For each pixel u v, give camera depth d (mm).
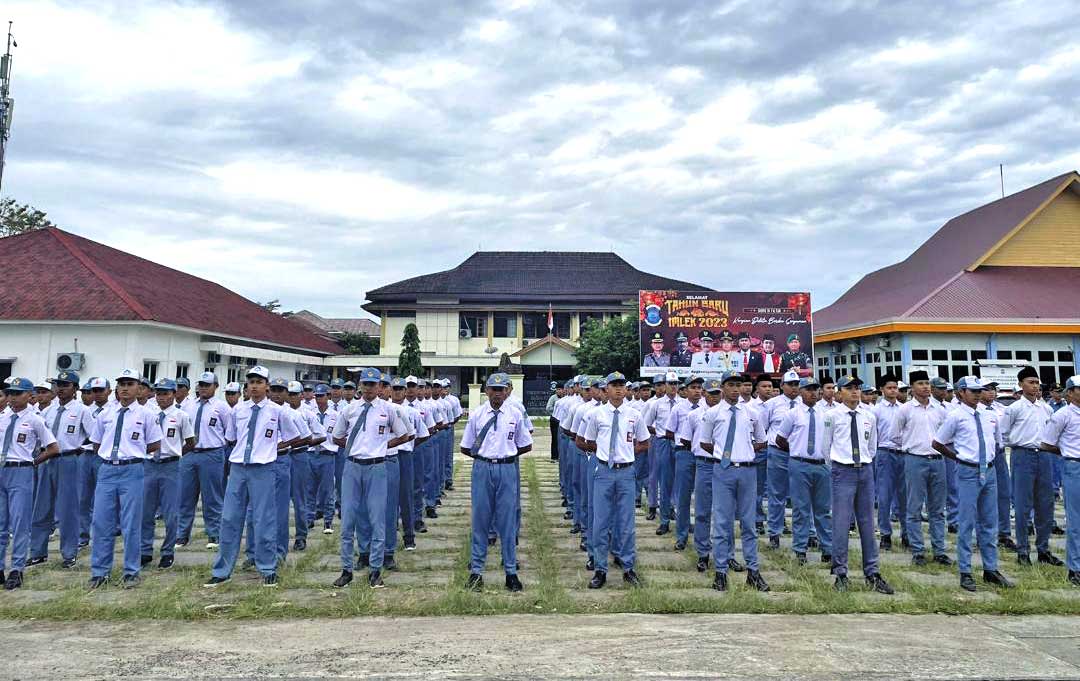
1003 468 8570
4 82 19141
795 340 24234
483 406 6945
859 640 5219
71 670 4645
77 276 20984
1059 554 8133
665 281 39875
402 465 8250
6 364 19391
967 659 4848
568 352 35719
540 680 4520
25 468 6742
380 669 4684
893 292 26000
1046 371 20938
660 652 4977
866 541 6680
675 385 9992
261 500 6793
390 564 7375
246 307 31312
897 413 8055
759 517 9727
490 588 6621
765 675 4590
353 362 33594
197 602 6141
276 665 4746
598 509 6805
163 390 7703
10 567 7422
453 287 39094
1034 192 24922
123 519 6703
